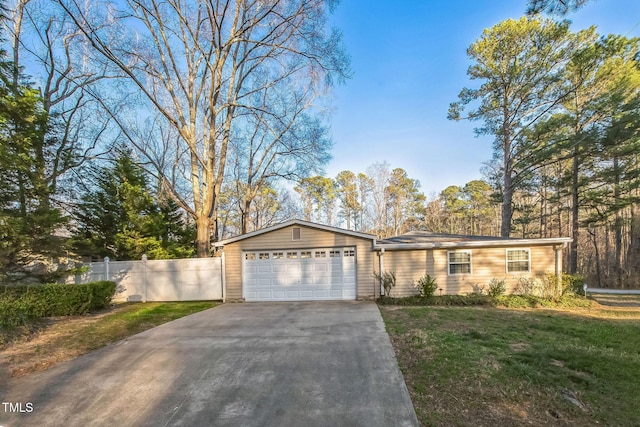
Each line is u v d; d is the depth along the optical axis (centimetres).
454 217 4303
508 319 772
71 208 1517
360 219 3972
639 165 1775
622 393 353
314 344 580
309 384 407
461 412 323
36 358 530
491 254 1188
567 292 1100
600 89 1709
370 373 435
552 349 502
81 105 1562
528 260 1166
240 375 444
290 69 1708
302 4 1358
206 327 748
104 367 488
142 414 344
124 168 1496
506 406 330
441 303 1065
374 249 1178
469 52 1919
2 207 877
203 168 1648
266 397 376
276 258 1210
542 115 1866
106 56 1291
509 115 1948
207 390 399
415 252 1209
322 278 1191
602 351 493
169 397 382
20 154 855
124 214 1523
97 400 378
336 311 925
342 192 4000
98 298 997
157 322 821
